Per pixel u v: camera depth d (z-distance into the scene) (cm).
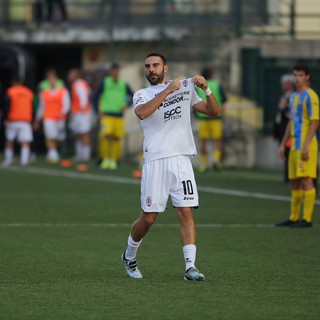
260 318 2223
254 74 7488
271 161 7162
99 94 6538
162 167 2677
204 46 7881
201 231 3806
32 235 3681
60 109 7019
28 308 2312
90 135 7812
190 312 2277
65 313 2261
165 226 3944
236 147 7175
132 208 4534
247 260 3131
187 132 2695
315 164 3856
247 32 7994
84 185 5553
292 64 7406
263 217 4241
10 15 8506
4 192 5175
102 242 3516
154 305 2353
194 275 2683
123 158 7469
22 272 2867
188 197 2678
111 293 2502
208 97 2677
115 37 8119
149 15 8244
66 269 2928
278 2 8175
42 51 8612
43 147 8225
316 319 2220
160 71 2692
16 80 6656
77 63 8531
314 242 3538
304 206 3928
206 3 8125
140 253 3269
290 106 3850
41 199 4866
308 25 8250
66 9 8450
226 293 2514
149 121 2689
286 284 2667
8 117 6644
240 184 5719
